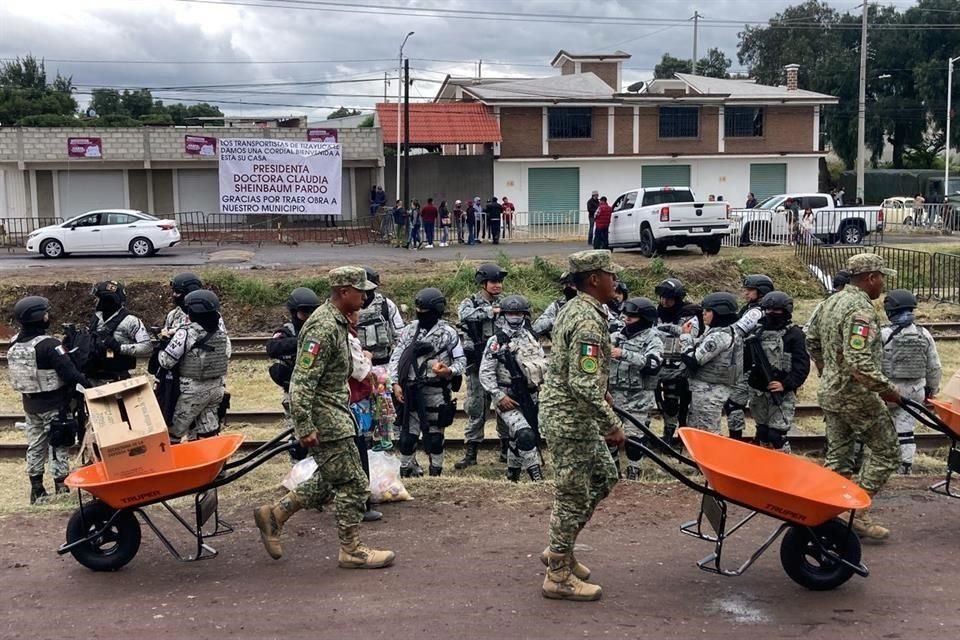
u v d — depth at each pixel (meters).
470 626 5.24
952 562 6.29
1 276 20.50
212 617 5.41
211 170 35.09
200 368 8.31
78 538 6.10
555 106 40.44
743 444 6.02
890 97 58.56
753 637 5.11
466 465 9.71
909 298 8.81
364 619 5.36
